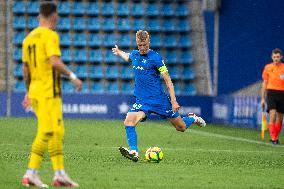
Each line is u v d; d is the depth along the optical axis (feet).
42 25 69.21
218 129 183.83
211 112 216.95
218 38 225.97
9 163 90.74
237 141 145.79
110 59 239.50
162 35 245.24
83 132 154.92
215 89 225.56
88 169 86.63
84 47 241.35
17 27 241.76
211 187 73.10
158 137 148.87
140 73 99.76
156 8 249.14
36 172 69.31
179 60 240.73
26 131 153.58
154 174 83.46
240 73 222.28
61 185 68.85
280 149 129.29
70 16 245.24
